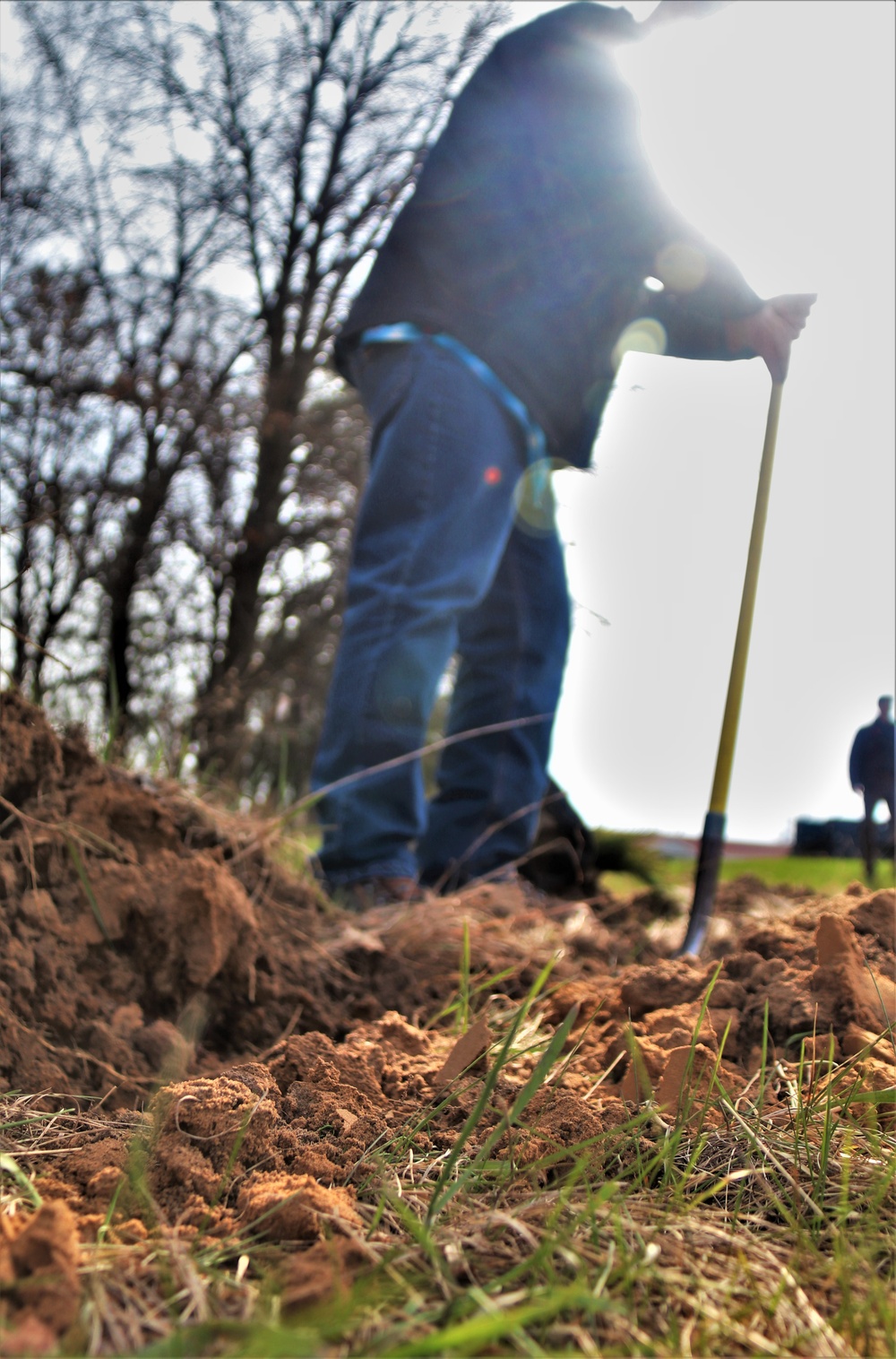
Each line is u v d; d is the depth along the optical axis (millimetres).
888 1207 1194
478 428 3326
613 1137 1345
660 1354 871
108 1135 1401
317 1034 1689
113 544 10758
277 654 11391
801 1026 1761
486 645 3922
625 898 4766
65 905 1943
